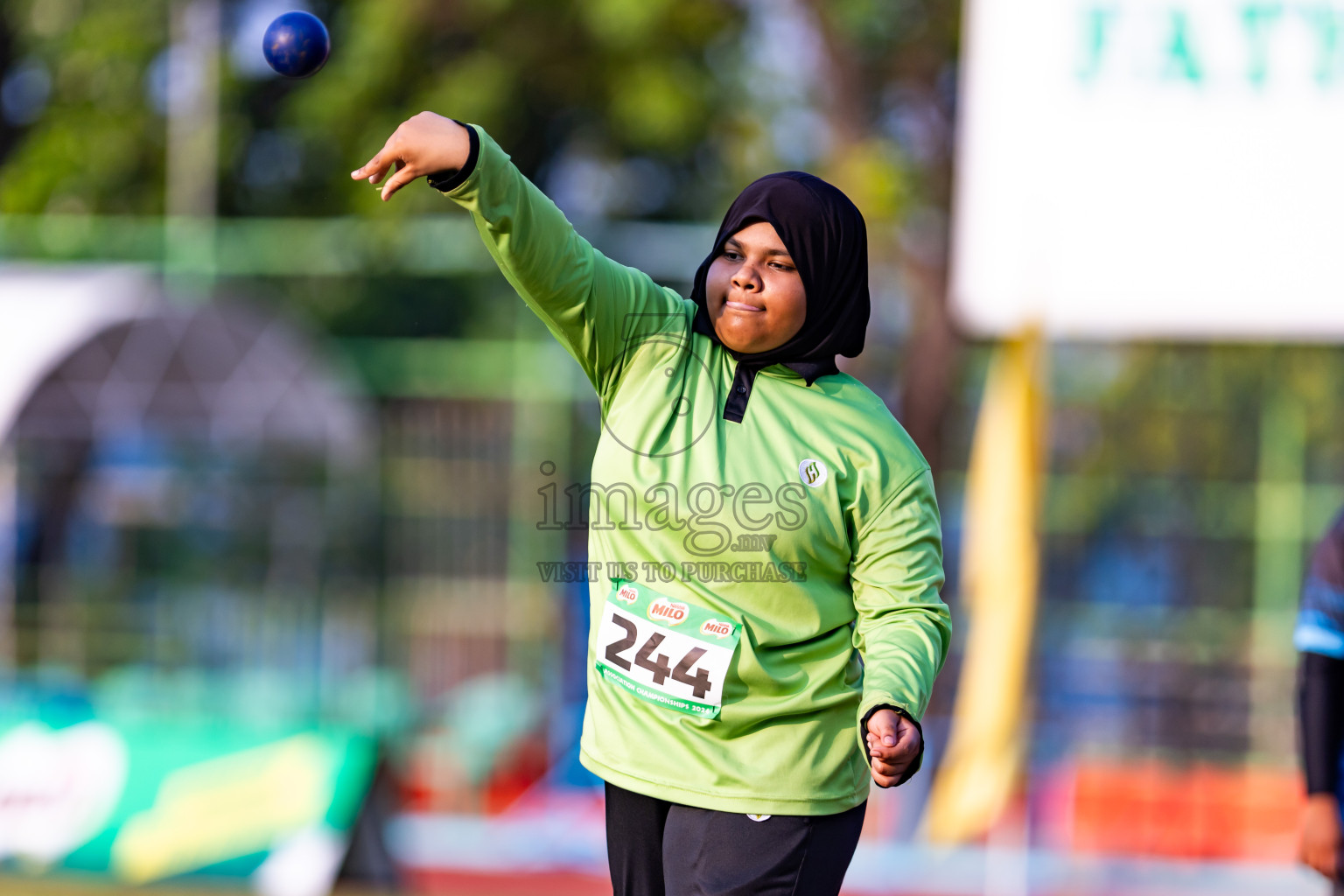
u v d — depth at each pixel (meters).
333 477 33.66
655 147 53.03
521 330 32.75
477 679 32.06
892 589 9.04
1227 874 27.98
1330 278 19.39
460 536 32.56
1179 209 19.66
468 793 30.53
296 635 32.97
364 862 26.34
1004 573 23.27
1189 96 19.56
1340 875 14.53
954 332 43.25
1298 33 19.31
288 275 34.66
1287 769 31.19
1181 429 33.03
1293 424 32.69
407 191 47.53
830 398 9.30
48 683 32.38
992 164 20.02
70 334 31.31
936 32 49.81
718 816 9.13
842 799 9.34
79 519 33.72
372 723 31.45
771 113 53.28
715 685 9.05
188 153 50.41
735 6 50.88
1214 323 19.70
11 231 35.03
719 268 9.25
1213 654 31.91
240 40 52.16
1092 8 19.66
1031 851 28.34
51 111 55.28
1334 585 14.75
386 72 50.88
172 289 34.47
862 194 46.84
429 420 32.91
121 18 54.00
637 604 9.25
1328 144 19.34
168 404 33.97
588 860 28.16
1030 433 22.47
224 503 34.09
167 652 33.03
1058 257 19.95
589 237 33.78
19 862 25.33
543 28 50.44
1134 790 29.53
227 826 25.50
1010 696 23.73
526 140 53.03
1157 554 32.56
